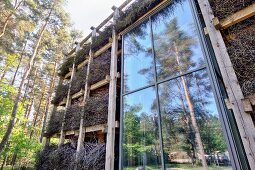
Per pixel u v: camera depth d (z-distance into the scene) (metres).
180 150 2.96
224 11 3.13
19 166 10.84
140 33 4.75
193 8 3.68
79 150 4.79
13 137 8.50
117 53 5.37
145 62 4.29
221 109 2.66
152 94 3.80
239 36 2.86
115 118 4.40
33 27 11.74
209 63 3.02
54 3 11.62
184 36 3.65
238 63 2.69
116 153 4.17
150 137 3.48
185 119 3.09
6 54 10.58
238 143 2.45
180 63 3.53
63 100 7.11
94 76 5.75
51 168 5.46
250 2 2.97
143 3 4.65
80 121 5.27
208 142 2.68
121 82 4.67
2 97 8.23
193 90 3.12
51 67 16.50
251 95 2.40
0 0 9.66
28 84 16.53
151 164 3.26
